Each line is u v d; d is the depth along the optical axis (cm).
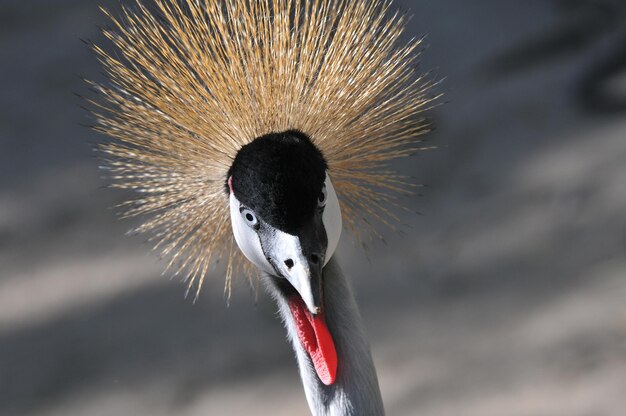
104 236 657
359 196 414
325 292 412
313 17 411
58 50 895
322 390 412
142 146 414
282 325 552
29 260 646
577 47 733
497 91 710
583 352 482
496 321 516
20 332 580
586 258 545
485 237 579
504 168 633
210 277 605
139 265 624
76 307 595
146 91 412
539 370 475
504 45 752
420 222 602
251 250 410
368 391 411
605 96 677
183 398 505
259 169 408
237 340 544
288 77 411
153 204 414
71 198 704
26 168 752
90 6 962
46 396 525
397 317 534
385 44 412
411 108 412
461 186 623
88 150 759
